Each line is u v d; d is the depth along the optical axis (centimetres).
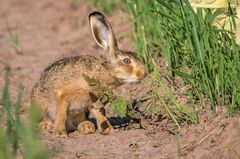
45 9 2470
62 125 1270
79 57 1280
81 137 1267
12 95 1542
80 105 1281
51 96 1290
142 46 1564
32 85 1639
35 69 1792
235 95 1207
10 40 2127
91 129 1286
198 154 1105
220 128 1148
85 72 1261
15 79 1691
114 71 1274
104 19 1292
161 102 1319
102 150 1188
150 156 1142
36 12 2450
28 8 2509
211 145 1117
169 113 1236
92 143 1227
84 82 1257
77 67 1262
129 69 1268
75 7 2348
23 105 1464
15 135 1061
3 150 1034
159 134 1238
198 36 1278
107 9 2091
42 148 1114
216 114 1218
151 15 1508
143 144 1205
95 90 1252
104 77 1275
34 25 2294
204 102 1272
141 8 1608
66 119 1286
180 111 1260
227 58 1248
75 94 1263
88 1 2266
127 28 1844
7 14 2456
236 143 1090
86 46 1977
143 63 1420
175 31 1384
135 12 1622
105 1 2112
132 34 1723
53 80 1280
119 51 1280
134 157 1146
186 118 1238
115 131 1289
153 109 1324
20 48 2023
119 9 2066
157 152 1156
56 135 1261
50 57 1914
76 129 1317
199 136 1163
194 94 1315
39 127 1302
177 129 1227
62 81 1267
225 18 1304
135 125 1307
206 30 1253
